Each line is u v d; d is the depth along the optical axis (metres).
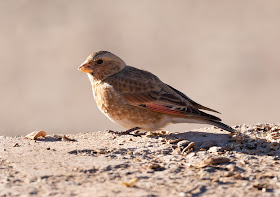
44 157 6.59
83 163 6.32
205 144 7.44
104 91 8.04
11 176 5.86
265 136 7.93
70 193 5.28
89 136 8.00
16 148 7.08
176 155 6.87
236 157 6.75
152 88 7.96
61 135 7.94
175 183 5.66
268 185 5.66
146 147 7.19
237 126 8.57
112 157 6.68
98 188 5.44
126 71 8.21
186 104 7.86
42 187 5.47
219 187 5.58
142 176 5.88
